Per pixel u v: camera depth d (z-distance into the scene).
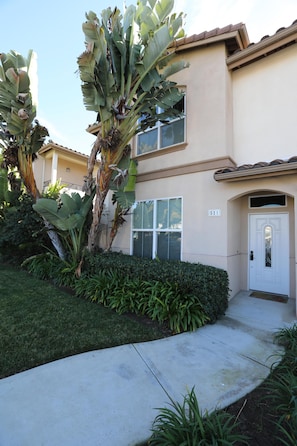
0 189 10.47
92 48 5.30
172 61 7.80
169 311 4.79
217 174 6.11
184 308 4.73
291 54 6.51
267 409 2.63
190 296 4.97
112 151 6.66
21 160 8.14
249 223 7.46
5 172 10.65
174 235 7.45
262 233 7.23
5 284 7.23
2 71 7.14
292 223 6.74
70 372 3.22
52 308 5.44
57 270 7.93
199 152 7.11
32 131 7.87
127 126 6.49
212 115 6.97
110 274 6.67
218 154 6.73
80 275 7.30
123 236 8.94
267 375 3.23
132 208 8.69
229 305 6.06
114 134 6.38
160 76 6.29
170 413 2.27
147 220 8.24
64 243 8.96
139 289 5.69
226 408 2.65
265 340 4.26
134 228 8.65
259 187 5.93
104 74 5.80
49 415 2.50
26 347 3.78
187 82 7.54
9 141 8.12
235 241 7.02
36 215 8.88
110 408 2.62
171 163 7.72
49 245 10.16
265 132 6.85
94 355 3.66
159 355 3.71
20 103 7.11
